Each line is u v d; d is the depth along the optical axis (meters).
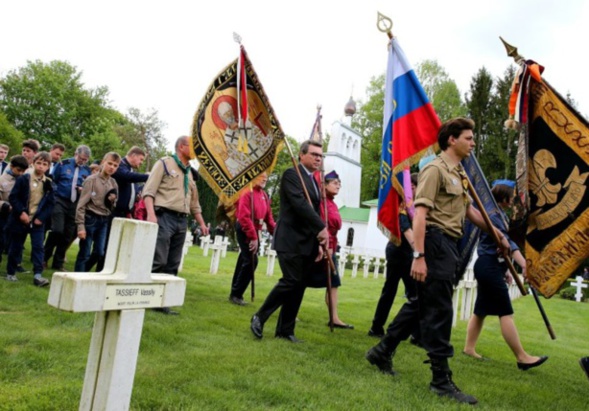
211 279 9.68
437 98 47.97
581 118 4.17
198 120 5.56
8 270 6.05
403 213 5.50
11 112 46.97
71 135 49.16
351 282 14.66
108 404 2.02
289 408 2.88
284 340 4.70
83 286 1.86
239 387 3.15
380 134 52.78
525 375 4.77
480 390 3.82
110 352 2.05
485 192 5.08
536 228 4.27
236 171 5.59
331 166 47.19
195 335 4.38
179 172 5.59
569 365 5.61
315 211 4.94
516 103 4.33
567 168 4.18
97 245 6.93
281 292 4.67
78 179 7.42
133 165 7.33
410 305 3.94
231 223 7.37
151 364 3.37
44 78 47.75
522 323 9.27
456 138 3.72
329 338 5.21
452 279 3.59
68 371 3.06
